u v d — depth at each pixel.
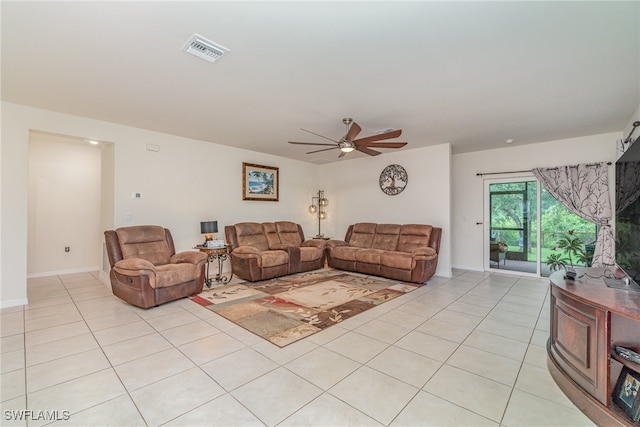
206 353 2.39
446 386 1.97
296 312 3.37
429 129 4.45
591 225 4.87
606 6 1.79
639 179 2.16
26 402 1.78
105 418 1.65
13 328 2.88
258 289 4.37
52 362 2.24
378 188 6.42
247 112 3.73
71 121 3.88
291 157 6.75
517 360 2.32
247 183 5.94
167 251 4.32
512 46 2.25
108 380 2.01
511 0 1.74
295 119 4.01
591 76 2.74
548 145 5.19
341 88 3.02
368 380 2.03
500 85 2.94
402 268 4.86
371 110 3.64
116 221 4.27
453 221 6.29
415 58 2.43
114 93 3.16
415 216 5.80
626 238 2.41
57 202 5.45
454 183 6.29
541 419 1.67
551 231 5.20
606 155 4.66
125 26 2.01
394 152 6.10
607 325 1.64
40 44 2.24
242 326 2.96
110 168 4.37
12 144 3.49
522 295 4.13
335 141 5.11
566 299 1.99
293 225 6.42
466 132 4.62
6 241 3.48
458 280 5.04
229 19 1.93
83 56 2.41
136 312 3.35
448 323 3.07
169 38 2.16
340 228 7.14
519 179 5.50
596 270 2.64
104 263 4.67
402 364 2.24
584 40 2.16
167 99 3.31
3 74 2.74
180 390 1.91
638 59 2.42
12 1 1.75
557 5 1.79
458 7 1.81
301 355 2.37
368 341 2.63
